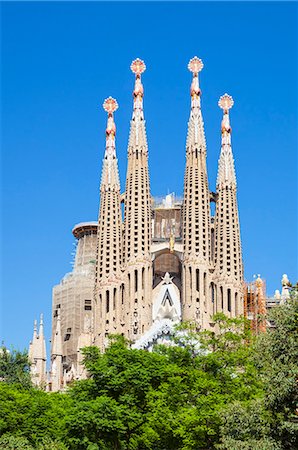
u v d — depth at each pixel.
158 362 89.12
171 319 182.12
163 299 183.88
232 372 96.81
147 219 187.38
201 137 191.62
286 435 63.78
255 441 66.00
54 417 92.00
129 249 185.12
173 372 89.94
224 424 75.50
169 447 90.25
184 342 107.00
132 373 83.94
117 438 82.12
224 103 198.00
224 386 94.44
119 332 181.25
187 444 86.94
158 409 85.06
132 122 195.50
